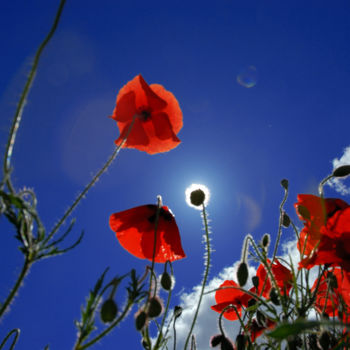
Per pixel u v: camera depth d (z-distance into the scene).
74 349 0.23
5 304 0.23
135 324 0.27
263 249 0.36
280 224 0.37
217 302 0.46
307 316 0.30
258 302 0.31
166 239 0.42
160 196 0.32
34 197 0.24
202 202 0.37
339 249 0.32
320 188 0.35
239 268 0.34
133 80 0.46
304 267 0.31
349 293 0.35
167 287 0.31
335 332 0.31
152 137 0.45
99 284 0.25
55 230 0.25
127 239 0.41
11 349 0.27
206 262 0.34
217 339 0.35
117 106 0.45
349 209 0.33
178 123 0.46
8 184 0.22
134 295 0.26
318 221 0.34
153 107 0.46
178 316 0.36
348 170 0.34
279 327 0.13
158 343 0.29
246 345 0.32
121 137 0.44
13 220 0.24
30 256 0.24
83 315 0.24
